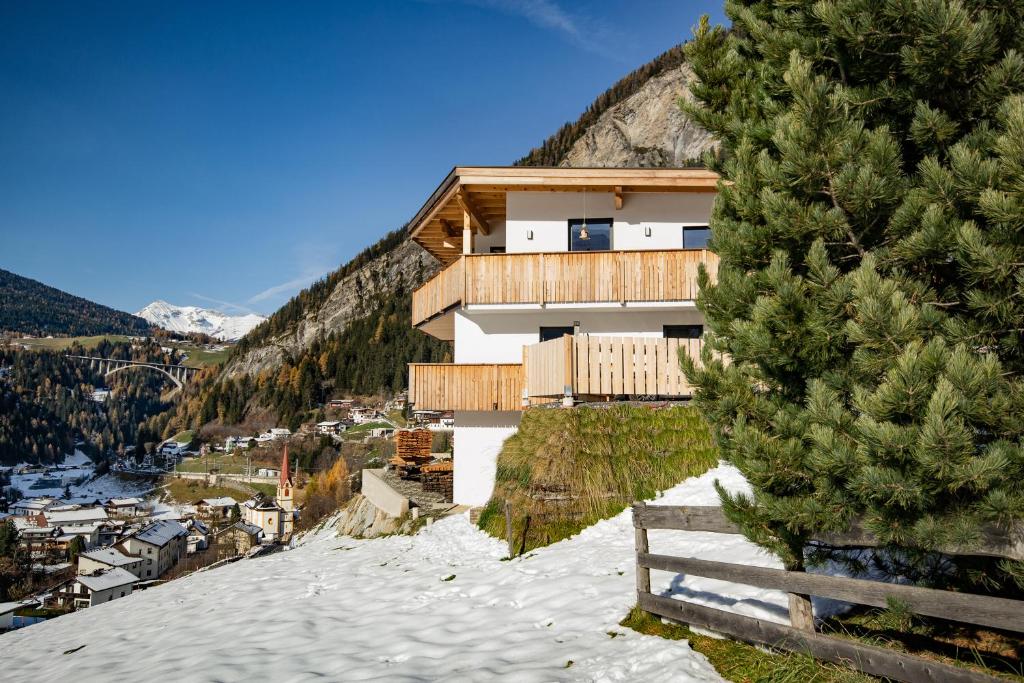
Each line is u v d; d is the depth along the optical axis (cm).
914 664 421
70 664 922
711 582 723
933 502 402
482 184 1822
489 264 1798
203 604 1179
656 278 1747
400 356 19438
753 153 535
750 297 520
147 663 828
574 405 1293
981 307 405
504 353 1878
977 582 479
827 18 464
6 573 10762
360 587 1109
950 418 363
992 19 421
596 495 1142
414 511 1708
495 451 1811
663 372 1460
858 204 451
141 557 10288
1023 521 392
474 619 797
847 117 466
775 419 493
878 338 412
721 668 527
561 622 717
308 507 7888
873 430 392
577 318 1866
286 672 698
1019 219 373
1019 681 419
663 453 1211
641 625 655
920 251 421
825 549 548
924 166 428
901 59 454
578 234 1900
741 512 515
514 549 1116
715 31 636
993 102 422
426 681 606
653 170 1817
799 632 504
